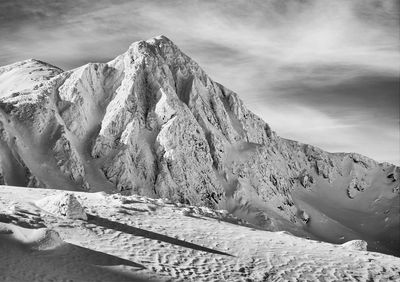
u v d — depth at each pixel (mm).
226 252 25844
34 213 25125
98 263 21031
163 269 22000
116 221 27406
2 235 20812
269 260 25703
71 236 23500
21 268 18750
